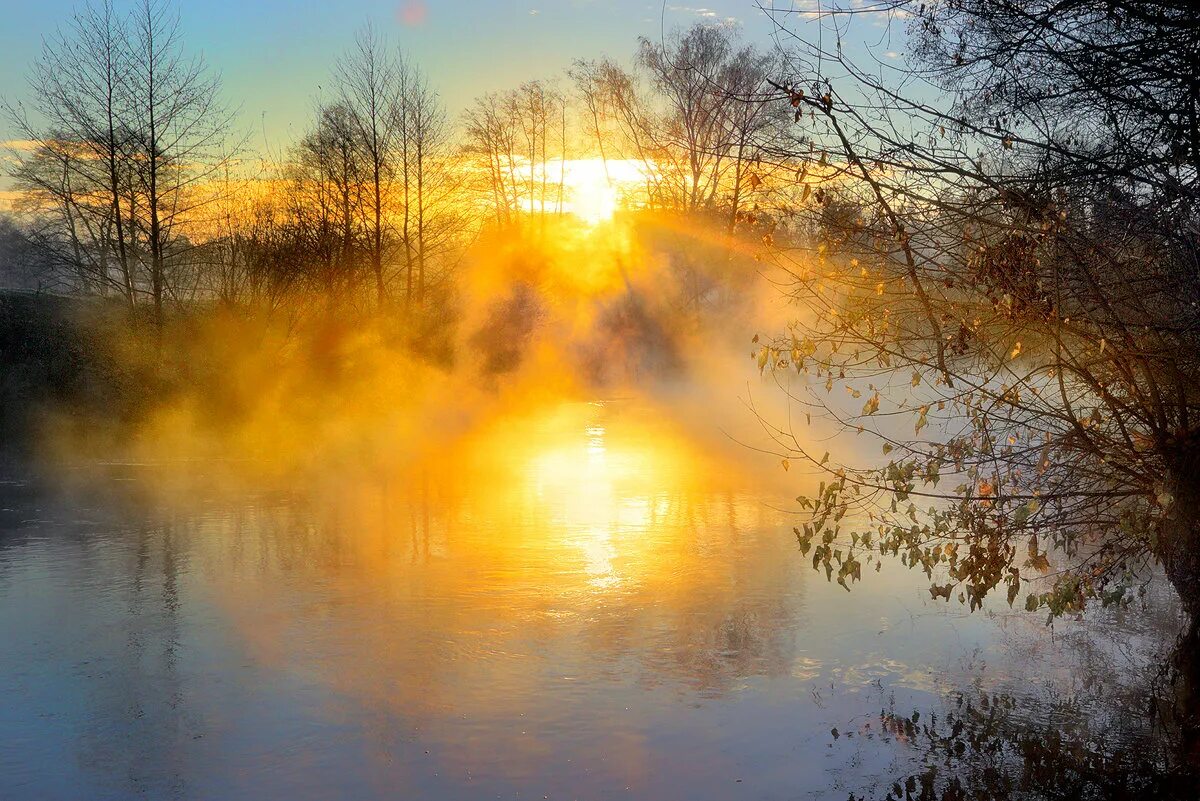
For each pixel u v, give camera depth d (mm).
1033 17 6387
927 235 6621
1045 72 6578
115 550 12664
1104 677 8023
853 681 8039
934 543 12094
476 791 6367
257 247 26047
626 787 6375
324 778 6555
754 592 10516
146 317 24484
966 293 6875
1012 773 6500
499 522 14250
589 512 14969
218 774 6598
